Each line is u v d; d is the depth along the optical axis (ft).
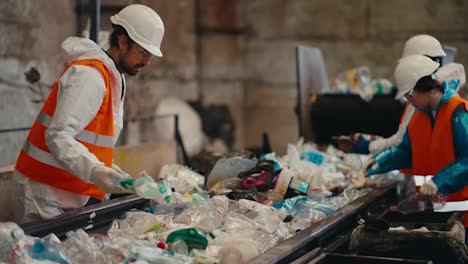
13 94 23.12
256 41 40.73
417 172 15.02
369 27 38.58
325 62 39.40
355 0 38.73
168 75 36.37
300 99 22.31
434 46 17.48
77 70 10.89
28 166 11.66
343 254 10.83
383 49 38.42
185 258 9.24
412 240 11.28
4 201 14.71
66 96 10.75
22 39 23.63
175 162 21.01
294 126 40.60
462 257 11.12
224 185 14.28
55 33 24.94
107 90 11.25
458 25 36.78
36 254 8.57
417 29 37.60
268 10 40.45
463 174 13.39
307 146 19.12
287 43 40.34
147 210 12.55
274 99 40.88
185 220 11.46
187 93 38.86
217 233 10.89
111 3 20.76
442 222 14.35
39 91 24.14
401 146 15.98
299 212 12.73
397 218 14.69
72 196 11.90
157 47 11.59
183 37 38.24
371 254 11.43
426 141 14.70
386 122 22.12
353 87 24.18
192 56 39.22
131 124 30.14
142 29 11.43
